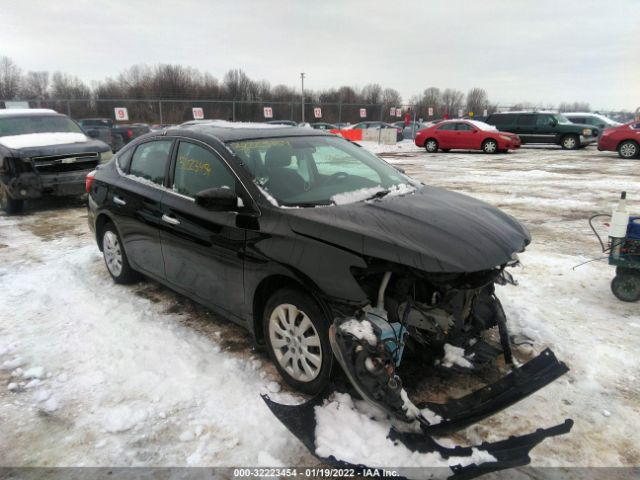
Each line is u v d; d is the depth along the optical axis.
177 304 4.41
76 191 8.70
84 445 2.65
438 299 2.89
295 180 3.46
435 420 2.54
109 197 4.69
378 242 2.64
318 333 2.80
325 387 2.84
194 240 3.60
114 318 4.13
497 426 2.76
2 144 8.47
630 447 2.60
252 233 3.12
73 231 7.31
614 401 2.98
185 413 2.88
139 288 4.81
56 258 5.91
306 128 4.40
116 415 2.86
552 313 4.17
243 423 2.78
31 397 3.07
